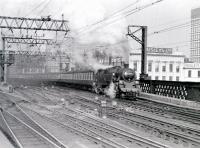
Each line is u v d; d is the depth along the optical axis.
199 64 73.81
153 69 71.56
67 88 53.25
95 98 31.28
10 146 11.45
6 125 17.05
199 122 18.05
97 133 14.84
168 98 28.36
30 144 12.66
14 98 35.62
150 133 15.38
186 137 13.73
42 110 24.91
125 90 30.95
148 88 33.81
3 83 59.09
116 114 21.77
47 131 15.27
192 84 25.89
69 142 13.18
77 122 18.59
